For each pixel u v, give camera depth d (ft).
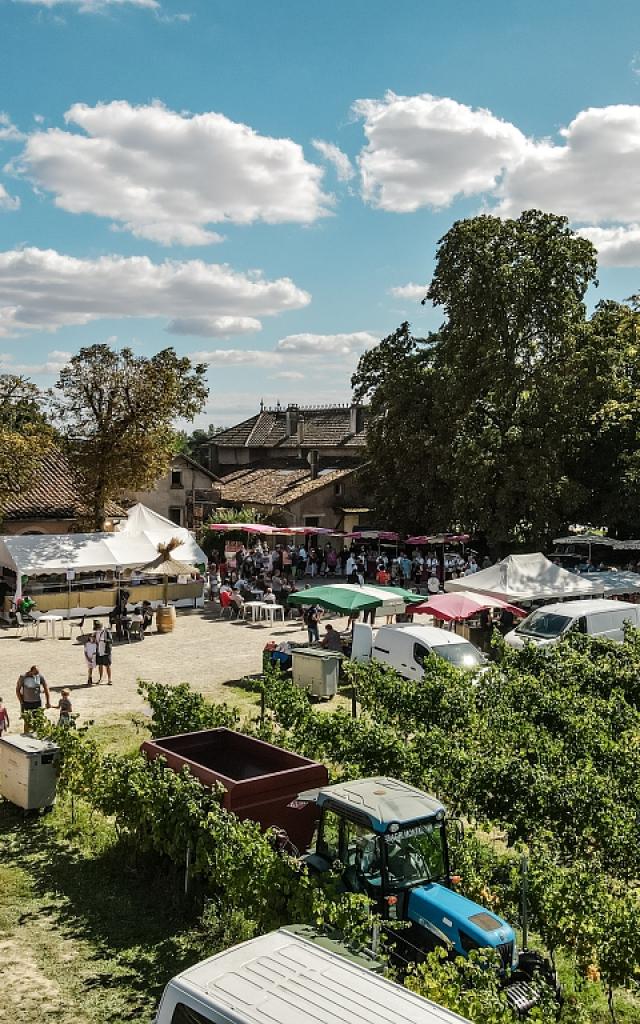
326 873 31.73
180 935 35.40
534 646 68.74
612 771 46.50
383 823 30.78
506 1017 23.94
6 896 38.63
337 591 80.84
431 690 57.93
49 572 104.88
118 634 98.22
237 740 47.52
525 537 128.77
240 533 155.12
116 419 125.08
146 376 123.95
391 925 28.86
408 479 142.10
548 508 127.75
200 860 36.60
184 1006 19.69
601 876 36.63
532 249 127.13
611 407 123.65
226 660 87.51
